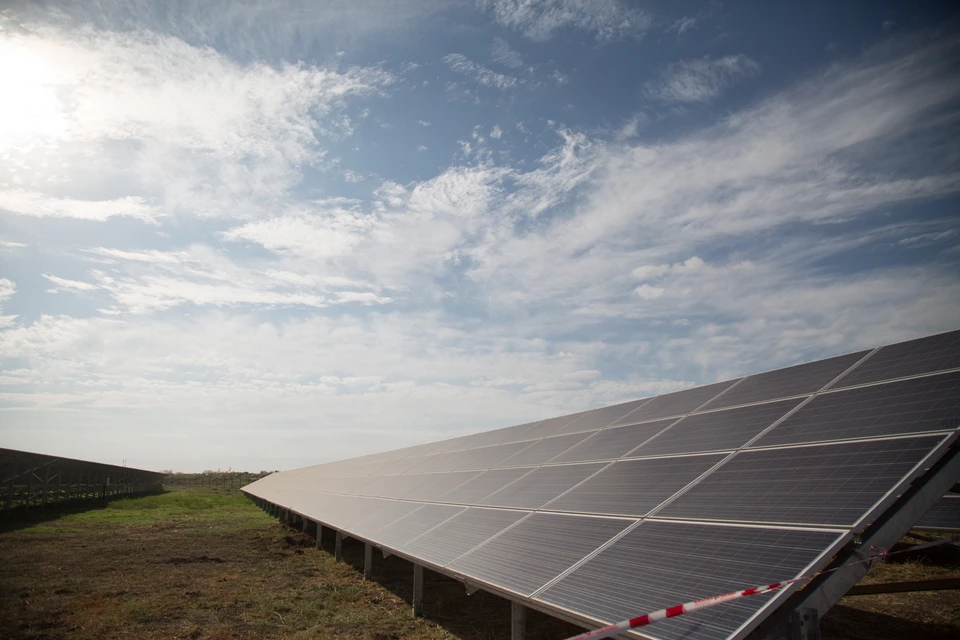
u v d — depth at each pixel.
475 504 11.11
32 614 11.12
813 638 4.46
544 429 16.30
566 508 8.45
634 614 4.94
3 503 35.34
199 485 83.25
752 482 6.38
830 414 7.05
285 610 11.17
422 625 9.95
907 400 6.27
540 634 9.43
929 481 5.13
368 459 35.44
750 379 10.30
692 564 5.33
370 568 13.95
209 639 9.39
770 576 4.55
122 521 30.81
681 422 9.94
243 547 20.47
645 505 7.25
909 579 10.62
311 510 20.78
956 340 7.11
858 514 4.79
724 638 4.06
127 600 12.20
